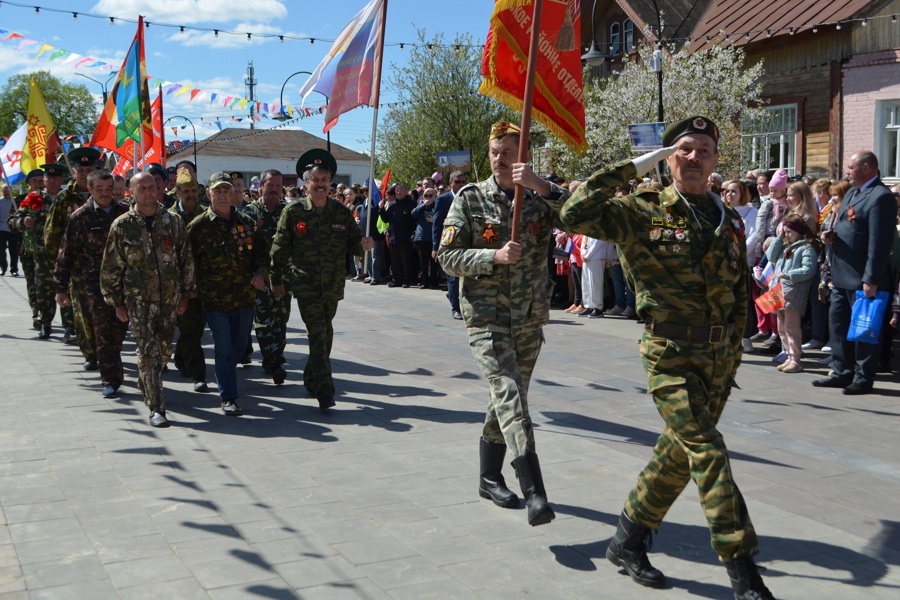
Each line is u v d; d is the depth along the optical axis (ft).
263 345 27.20
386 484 16.78
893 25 54.39
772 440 19.89
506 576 12.58
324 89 26.22
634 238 11.96
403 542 13.84
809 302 33.60
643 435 20.30
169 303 22.09
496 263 13.83
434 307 45.32
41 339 35.32
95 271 24.82
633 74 66.18
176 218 22.22
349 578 12.50
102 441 19.98
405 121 100.73
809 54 60.13
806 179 31.55
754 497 16.07
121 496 16.08
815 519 14.93
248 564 12.98
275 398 24.66
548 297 15.16
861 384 24.53
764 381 26.35
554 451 19.01
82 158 29.17
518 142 14.87
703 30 69.77
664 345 11.82
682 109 61.98
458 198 14.96
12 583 12.33
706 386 11.95
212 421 21.99
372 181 23.79
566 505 15.53
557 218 14.62
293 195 55.57
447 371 28.22
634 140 36.22
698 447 11.32
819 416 22.04
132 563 13.01
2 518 14.96
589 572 12.73
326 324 23.22
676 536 14.15
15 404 23.76
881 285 24.36
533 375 27.17
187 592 12.03
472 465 18.01
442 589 12.14
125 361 30.48
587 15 84.07
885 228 23.67
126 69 32.78
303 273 22.70
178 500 15.85
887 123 55.67
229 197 22.80
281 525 14.58
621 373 27.40
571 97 15.80
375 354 31.40
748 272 12.25
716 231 11.80
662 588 12.20
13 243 65.10
